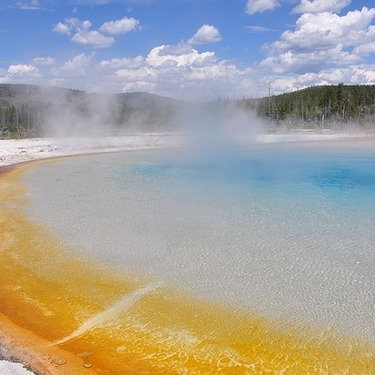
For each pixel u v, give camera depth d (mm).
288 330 6910
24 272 9328
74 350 6527
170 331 6977
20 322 7332
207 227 12047
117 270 9297
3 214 13719
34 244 10945
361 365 6043
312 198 15750
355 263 9328
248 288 8305
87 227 12211
